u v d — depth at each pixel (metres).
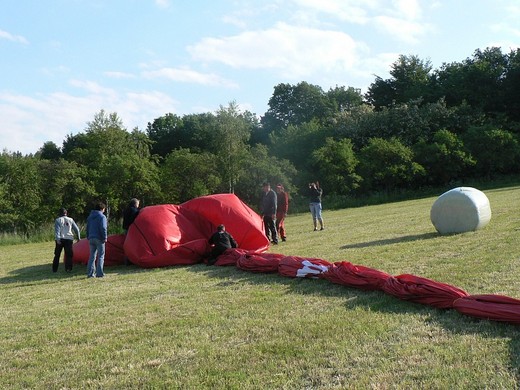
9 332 7.19
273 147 53.72
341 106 77.25
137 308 8.05
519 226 14.06
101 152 42.19
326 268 9.06
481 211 13.75
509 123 53.38
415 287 7.07
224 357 5.49
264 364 5.20
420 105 61.03
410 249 11.75
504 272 8.44
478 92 59.50
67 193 36.94
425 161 44.88
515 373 4.55
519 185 39.91
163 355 5.70
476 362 4.85
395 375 4.69
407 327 6.02
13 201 34.75
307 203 41.75
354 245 13.44
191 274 10.95
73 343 6.45
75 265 14.57
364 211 30.08
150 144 53.00
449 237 13.21
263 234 13.59
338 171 42.22
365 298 7.53
